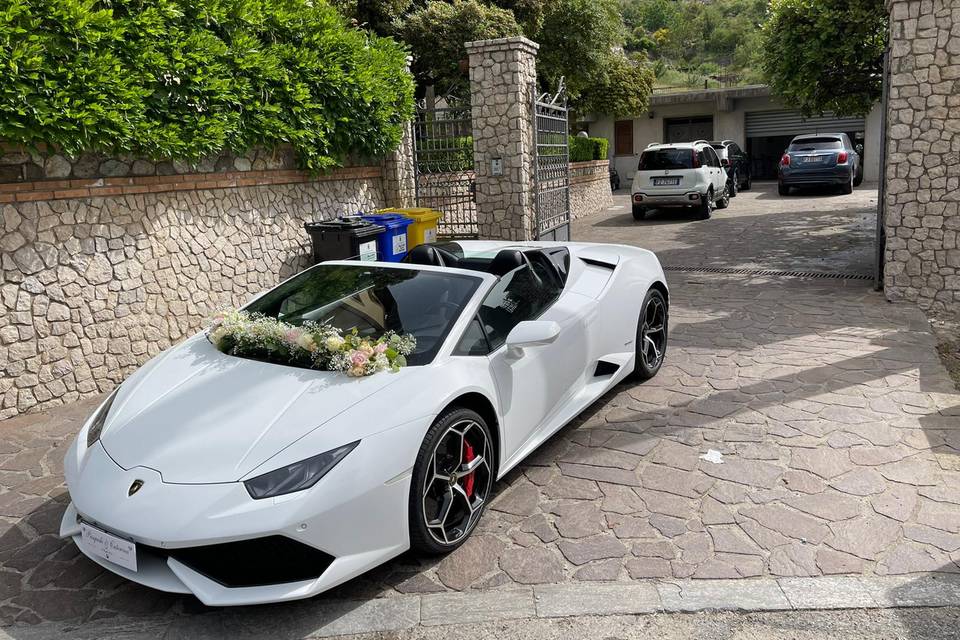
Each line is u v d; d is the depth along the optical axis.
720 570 3.14
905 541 3.30
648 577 3.11
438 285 3.98
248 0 6.83
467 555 3.33
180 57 6.01
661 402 5.06
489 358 3.69
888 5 7.37
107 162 5.86
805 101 11.24
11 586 3.21
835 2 9.76
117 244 5.91
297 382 3.31
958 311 7.33
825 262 10.09
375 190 9.62
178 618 2.96
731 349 6.23
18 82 4.86
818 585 3.01
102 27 5.37
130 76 5.62
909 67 7.14
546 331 3.68
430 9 14.85
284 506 2.69
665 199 15.63
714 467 4.07
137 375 3.79
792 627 2.78
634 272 5.30
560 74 18.23
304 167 8.00
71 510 3.22
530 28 16.72
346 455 2.88
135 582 3.01
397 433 3.02
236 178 7.10
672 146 15.59
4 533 3.66
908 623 2.78
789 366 5.69
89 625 2.93
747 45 61.94
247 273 7.30
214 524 2.65
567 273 4.88
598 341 4.74
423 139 10.71
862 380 5.31
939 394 4.99
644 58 33.00
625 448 4.36
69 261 5.55
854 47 9.79
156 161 6.15
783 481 3.89
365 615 2.94
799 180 19.28
